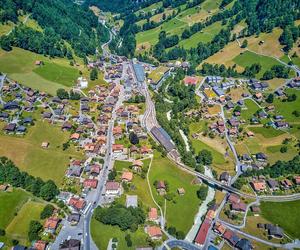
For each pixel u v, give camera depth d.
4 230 199.50
